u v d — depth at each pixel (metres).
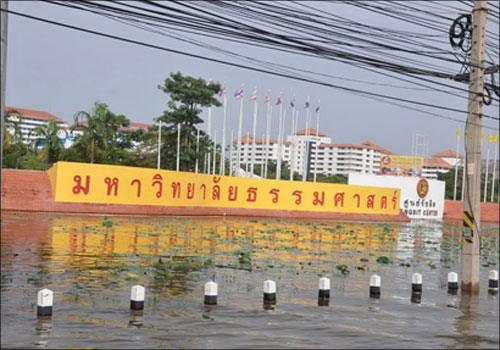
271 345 9.56
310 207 49.97
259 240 27.58
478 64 16.38
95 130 59.56
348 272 18.80
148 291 13.66
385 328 11.36
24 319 10.32
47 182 37.38
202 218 40.69
